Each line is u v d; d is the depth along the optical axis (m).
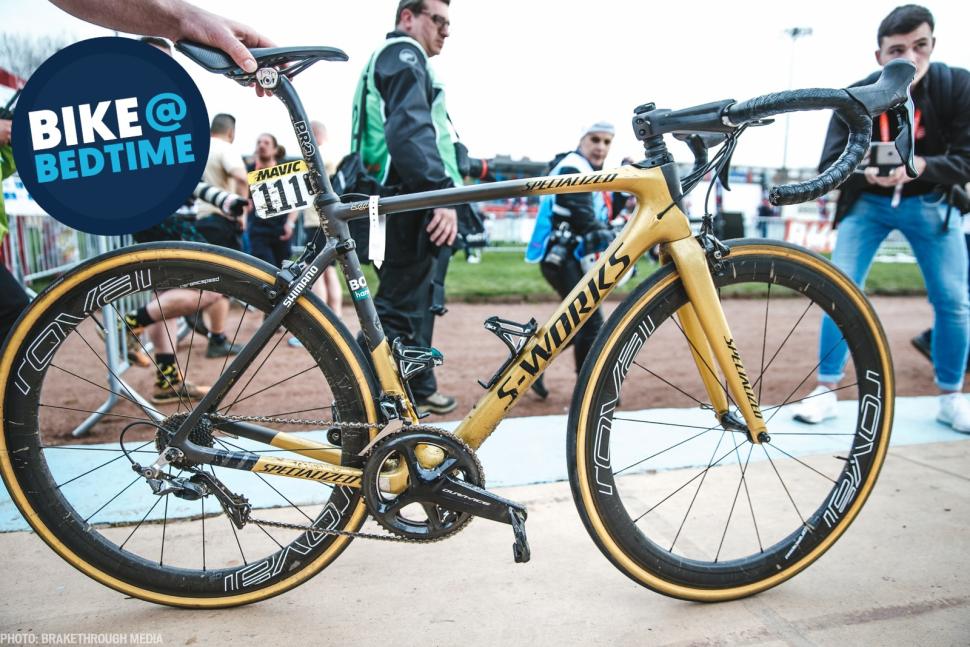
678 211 1.57
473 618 1.60
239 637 1.52
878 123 2.76
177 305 3.21
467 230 2.74
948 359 2.96
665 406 3.53
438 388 3.87
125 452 1.52
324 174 1.50
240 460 1.49
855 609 1.66
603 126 3.27
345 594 1.70
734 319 6.71
